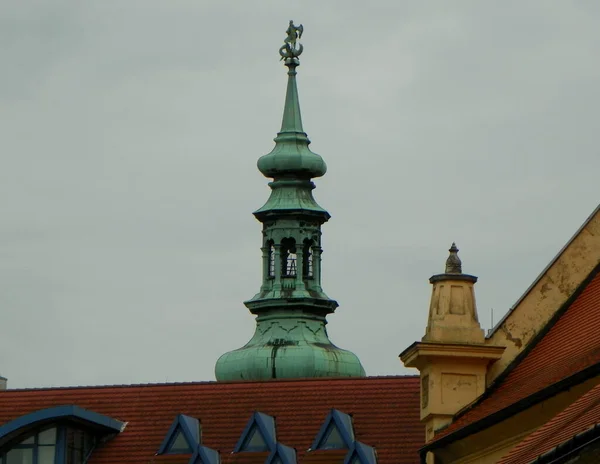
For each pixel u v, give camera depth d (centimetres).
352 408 10175
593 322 7012
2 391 10731
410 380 10288
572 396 6338
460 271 7612
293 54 15288
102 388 10656
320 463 9800
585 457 4819
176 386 10588
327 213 14612
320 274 14538
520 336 7512
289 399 10344
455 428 7212
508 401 6862
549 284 7531
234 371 14062
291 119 14862
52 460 10012
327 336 14438
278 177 14638
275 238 14488
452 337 7494
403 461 9775
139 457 10162
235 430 10238
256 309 14388
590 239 7550
